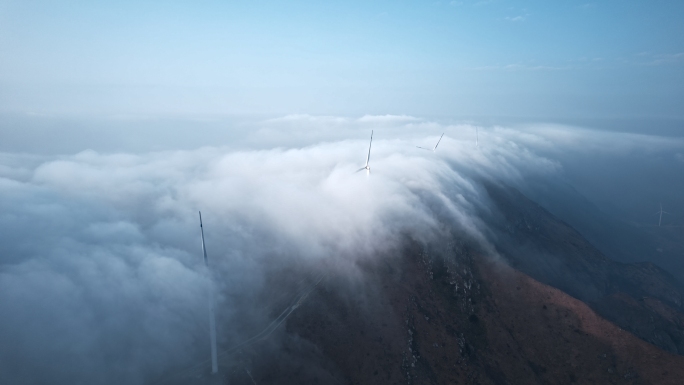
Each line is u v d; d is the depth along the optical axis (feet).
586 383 269.64
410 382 269.03
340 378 274.98
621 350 274.77
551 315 302.86
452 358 285.43
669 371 256.93
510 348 293.43
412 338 292.40
